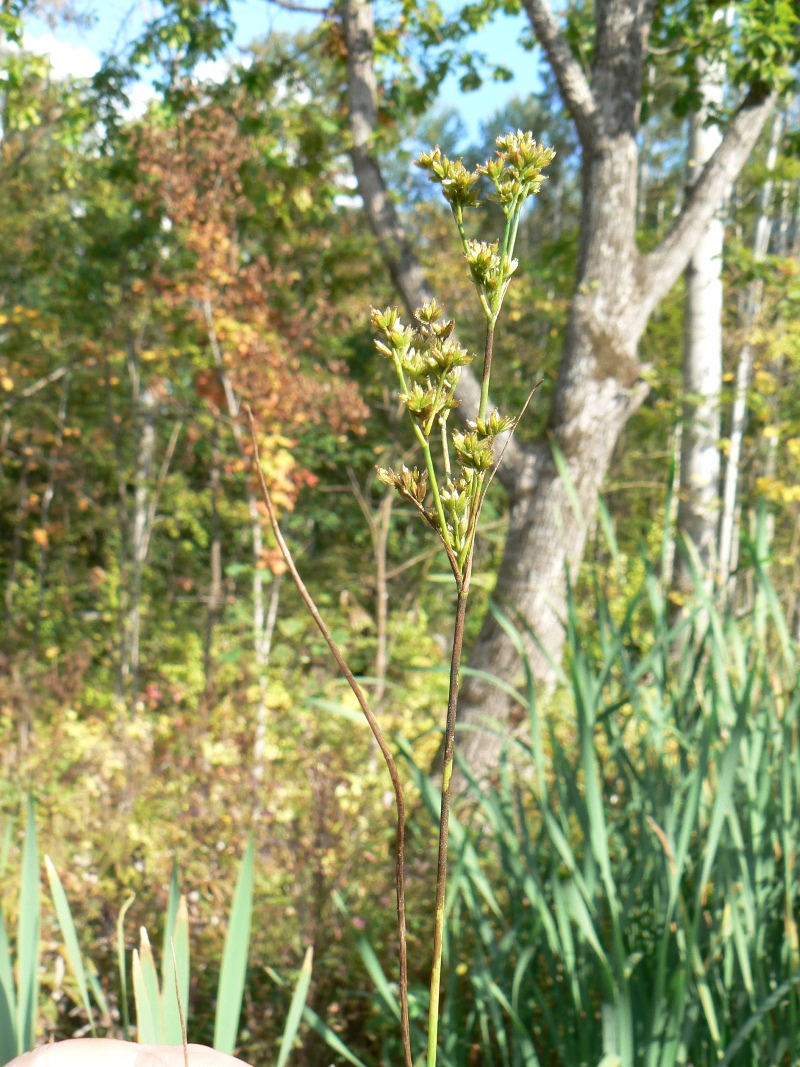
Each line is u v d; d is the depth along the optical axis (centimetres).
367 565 1204
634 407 558
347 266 984
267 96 784
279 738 438
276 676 591
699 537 761
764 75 560
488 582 846
